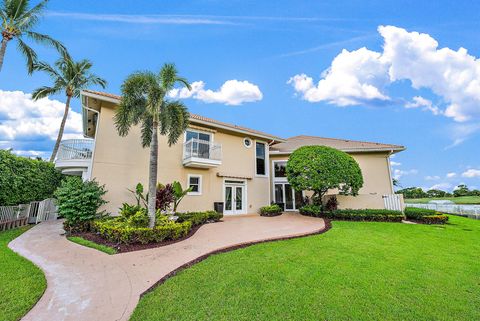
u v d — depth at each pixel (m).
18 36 14.27
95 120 15.32
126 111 8.81
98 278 4.93
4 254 6.25
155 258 6.16
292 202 18.86
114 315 3.61
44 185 13.84
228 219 13.53
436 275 5.20
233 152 16.69
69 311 3.68
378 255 6.61
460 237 9.07
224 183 15.77
